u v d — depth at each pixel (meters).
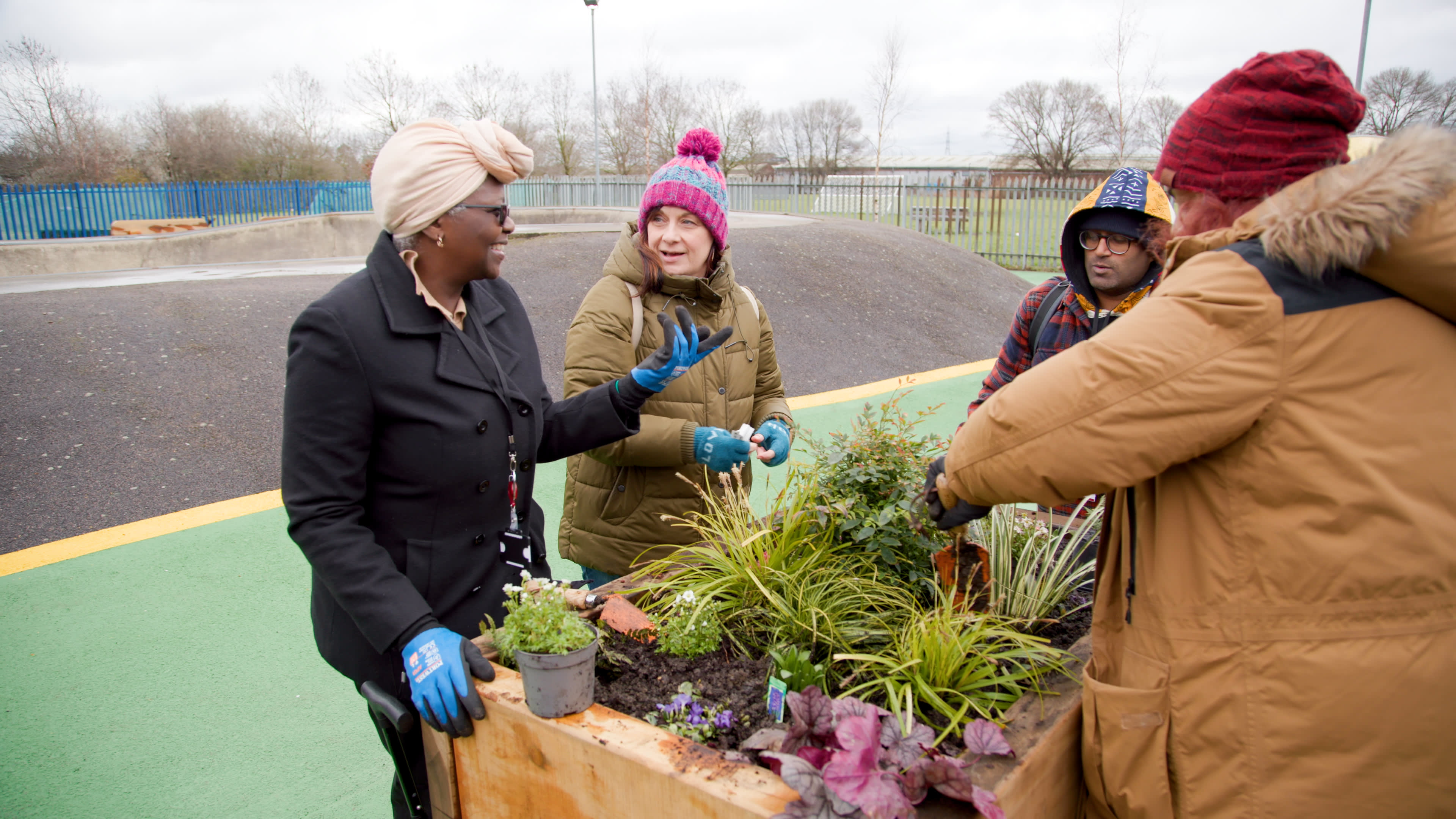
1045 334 2.90
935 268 11.59
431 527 1.85
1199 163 1.36
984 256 18.84
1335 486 1.19
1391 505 1.18
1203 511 1.31
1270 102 1.28
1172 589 1.34
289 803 2.51
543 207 24.70
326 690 3.06
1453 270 1.13
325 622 1.91
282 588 3.75
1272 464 1.22
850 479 2.12
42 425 5.17
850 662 1.79
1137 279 2.70
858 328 8.98
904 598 1.99
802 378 7.51
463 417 1.82
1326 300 1.19
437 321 1.82
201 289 8.27
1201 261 1.27
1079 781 1.64
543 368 7.21
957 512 1.53
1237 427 1.21
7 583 3.77
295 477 1.70
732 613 1.98
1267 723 1.26
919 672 1.67
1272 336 1.19
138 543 4.16
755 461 5.30
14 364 5.80
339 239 20.86
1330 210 1.13
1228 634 1.28
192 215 22.66
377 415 1.76
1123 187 2.60
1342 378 1.19
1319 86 1.26
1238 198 1.33
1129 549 1.44
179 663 3.19
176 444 5.21
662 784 1.37
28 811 2.45
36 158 32.47
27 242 15.42
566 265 9.66
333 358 1.69
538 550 2.12
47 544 4.13
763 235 11.80
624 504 2.51
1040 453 1.28
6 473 4.68
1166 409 1.20
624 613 1.93
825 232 12.31
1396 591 1.20
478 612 1.91
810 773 1.26
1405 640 1.21
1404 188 1.09
